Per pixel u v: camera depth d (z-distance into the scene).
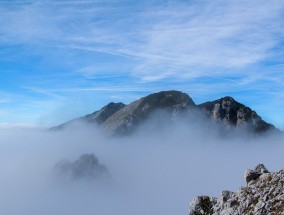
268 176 41.50
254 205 38.12
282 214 34.31
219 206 42.94
